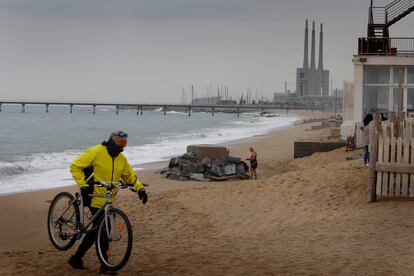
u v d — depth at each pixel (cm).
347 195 1191
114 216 682
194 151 2292
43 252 870
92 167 694
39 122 11019
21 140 5550
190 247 867
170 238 1018
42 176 2330
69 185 2025
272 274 669
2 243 1056
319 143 2708
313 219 1054
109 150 684
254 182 1478
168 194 1493
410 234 851
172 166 2216
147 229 1113
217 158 2170
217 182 1975
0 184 2039
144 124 10856
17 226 1228
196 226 1130
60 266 733
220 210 1244
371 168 1092
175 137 5816
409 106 2659
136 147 4169
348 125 2936
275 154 3152
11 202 1570
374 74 2702
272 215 1143
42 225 1248
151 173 2241
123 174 707
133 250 845
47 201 1586
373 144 1091
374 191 1098
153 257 782
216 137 5659
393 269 666
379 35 2783
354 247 796
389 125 1301
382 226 916
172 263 740
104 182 680
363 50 2714
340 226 955
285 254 775
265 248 827
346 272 663
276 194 1302
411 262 693
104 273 680
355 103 2697
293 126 9088
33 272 706
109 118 15262
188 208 1298
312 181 1359
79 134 6819
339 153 2506
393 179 1082
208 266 718
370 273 655
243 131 7275
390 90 2678
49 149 4344
